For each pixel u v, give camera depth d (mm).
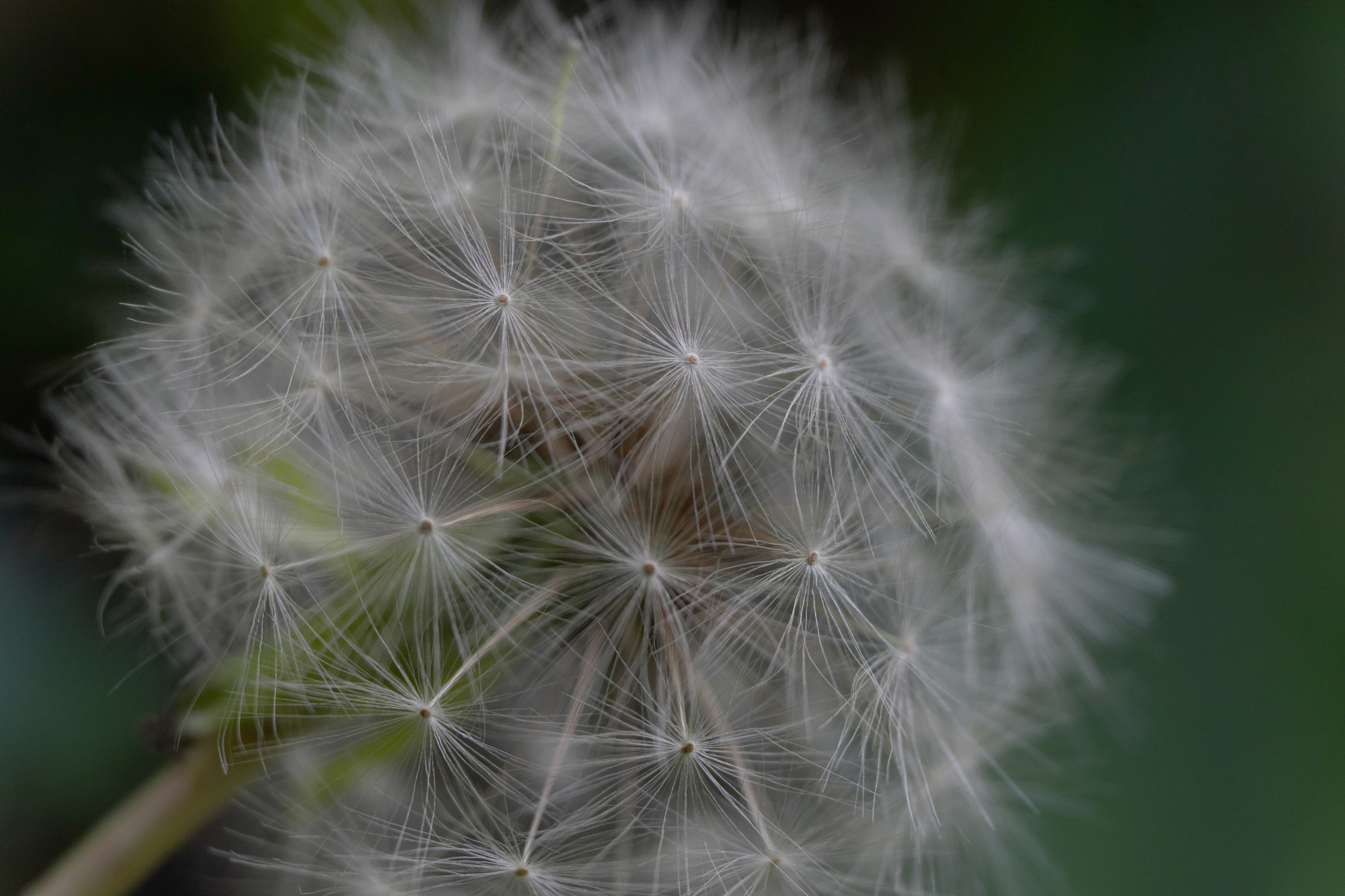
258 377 134
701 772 130
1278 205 165
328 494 131
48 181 155
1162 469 163
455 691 129
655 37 148
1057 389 150
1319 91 165
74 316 154
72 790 151
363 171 135
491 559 129
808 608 132
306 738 130
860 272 139
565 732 129
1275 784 158
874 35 166
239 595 132
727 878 132
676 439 131
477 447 130
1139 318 165
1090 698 159
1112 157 166
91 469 139
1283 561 161
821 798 133
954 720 139
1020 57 167
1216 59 166
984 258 153
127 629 141
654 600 130
